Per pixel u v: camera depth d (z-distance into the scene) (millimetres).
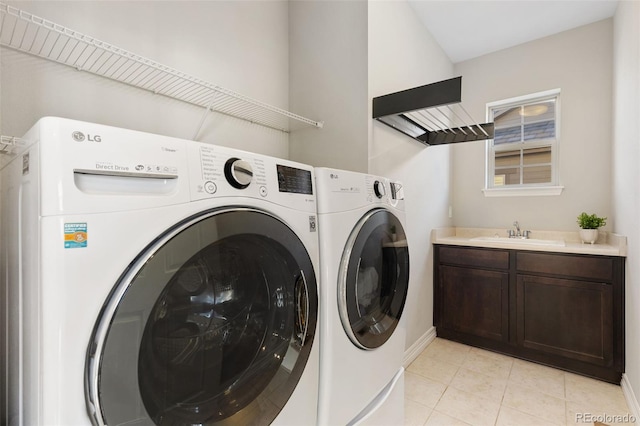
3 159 967
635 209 1714
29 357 572
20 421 627
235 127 1935
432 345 2525
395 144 2129
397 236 1470
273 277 890
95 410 531
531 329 2246
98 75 1350
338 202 1102
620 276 1932
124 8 1407
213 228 700
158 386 624
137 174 603
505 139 3018
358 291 1194
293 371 908
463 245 2529
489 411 1693
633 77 1777
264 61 2082
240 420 767
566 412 1681
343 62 1963
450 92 1604
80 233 527
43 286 508
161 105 1573
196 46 1688
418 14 2418
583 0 2250
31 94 1168
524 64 2828
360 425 1153
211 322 739
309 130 2137
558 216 2676
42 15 1178
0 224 878
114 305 552
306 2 2170
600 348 1994
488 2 2281
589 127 2543
